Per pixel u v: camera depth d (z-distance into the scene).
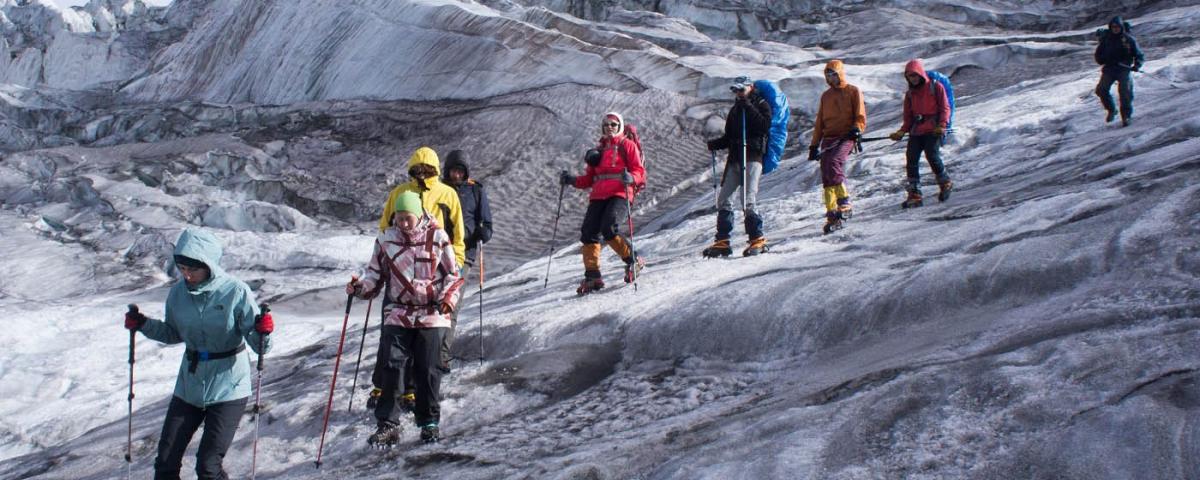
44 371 12.06
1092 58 27.41
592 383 6.15
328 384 7.31
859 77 29.45
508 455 5.01
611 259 12.73
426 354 5.52
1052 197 7.36
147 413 8.36
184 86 47.03
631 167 8.28
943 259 6.16
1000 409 3.81
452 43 37.41
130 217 25.98
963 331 5.08
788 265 7.33
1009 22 41.16
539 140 30.33
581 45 34.91
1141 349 4.00
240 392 4.86
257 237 23.09
